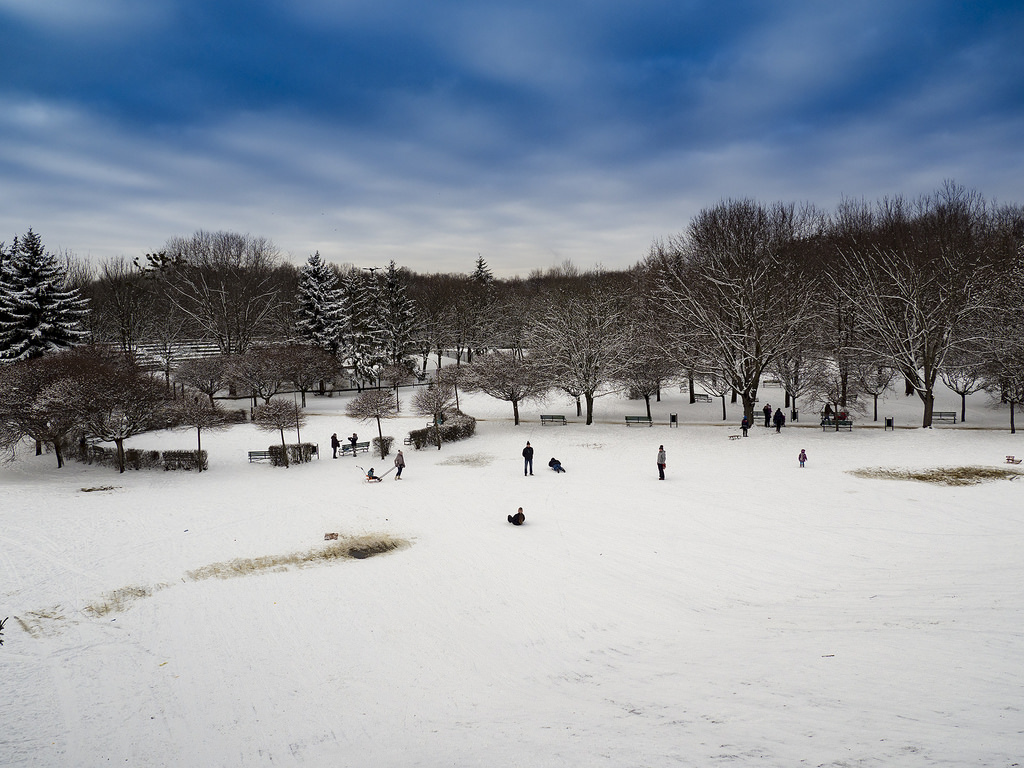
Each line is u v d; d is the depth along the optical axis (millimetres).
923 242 47250
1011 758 6535
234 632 14203
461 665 12555
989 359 39375
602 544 20078
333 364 63531
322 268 68250
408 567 18312
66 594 16469
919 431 36969
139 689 11727
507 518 22906
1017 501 22938
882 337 43406
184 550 20188
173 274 86688
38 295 51312
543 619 14742
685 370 49562
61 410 32969
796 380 45188
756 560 18312
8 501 27547
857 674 9945
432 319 86250
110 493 29438
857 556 18250
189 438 44906
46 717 10727
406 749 9195
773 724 8445
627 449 36500
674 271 48500
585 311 49375
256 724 10445
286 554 19750
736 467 30781
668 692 10391
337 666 12578
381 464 35781
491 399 60344
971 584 14688
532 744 8742
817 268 50844
